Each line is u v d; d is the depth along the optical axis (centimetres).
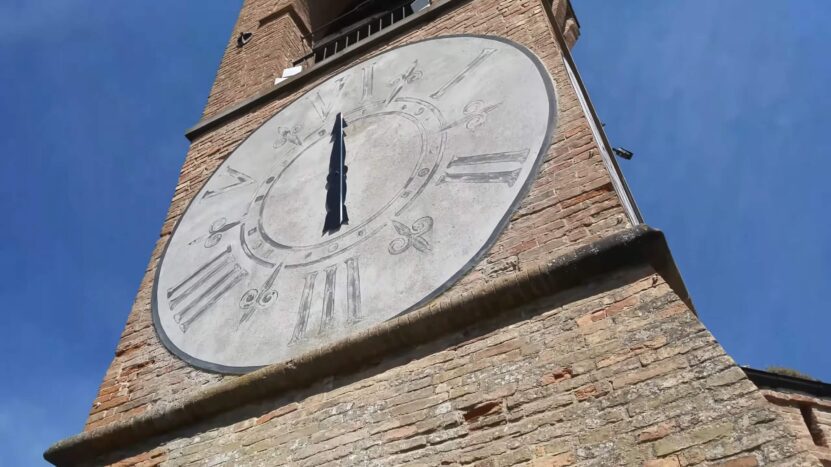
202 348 690
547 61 803
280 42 1292
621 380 477
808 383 904
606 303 530
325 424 556
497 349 541
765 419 417
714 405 437
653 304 511
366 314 629
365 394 562
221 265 780
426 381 546
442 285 614
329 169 828
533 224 625
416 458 498
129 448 632
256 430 584
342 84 980
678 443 429
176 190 962
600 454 444
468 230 654
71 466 646
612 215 596
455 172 727
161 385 674
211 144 1027
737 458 408
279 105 1033
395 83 918
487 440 486
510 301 561
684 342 478
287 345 642
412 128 822
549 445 464
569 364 504
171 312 754
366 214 741
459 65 882
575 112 712
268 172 890
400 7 1277
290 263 732
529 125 729
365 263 682
